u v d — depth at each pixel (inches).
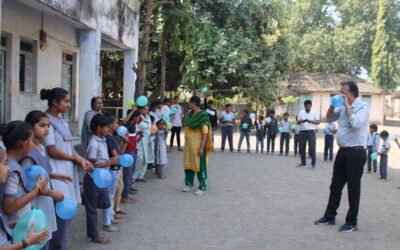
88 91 335.3
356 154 207.9
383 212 251.1
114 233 196.9
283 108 1264.8
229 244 186.4
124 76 464.4
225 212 240.7
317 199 279.9
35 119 128.6
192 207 249.8
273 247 183.9
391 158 554.9
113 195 203.6
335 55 1418.6
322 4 1448.1
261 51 806.5
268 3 783.1
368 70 1473.9
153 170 372.2
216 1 733.3
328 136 470.9
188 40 504.1
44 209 132.0
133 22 450.6
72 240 185.2
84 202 180.1
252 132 812.6
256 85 785.6
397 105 2054.6
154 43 732.7
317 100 1291.8
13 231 98.3
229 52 712.4
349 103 211.9
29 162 125.6
